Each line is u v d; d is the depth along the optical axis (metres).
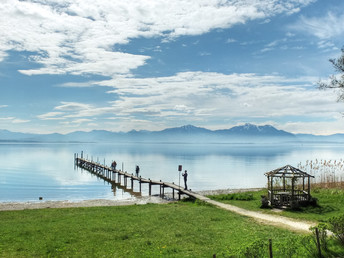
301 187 42.91
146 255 16.59
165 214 28.00
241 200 36.88
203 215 27.34
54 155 162.38
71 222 24.78
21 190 52.84
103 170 80.06
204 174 80.06
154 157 156.62
